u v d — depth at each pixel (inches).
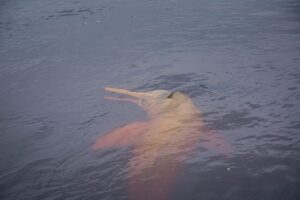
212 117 213.3
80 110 237.9
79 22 432.5
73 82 280.4
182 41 346.0
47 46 362.9
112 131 209.8
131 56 321.7
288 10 411.2
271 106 218.4
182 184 160.1
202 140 191.2
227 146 184.2
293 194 148.3
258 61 285.6
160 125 209.8
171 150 185.2
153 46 339.9
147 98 243.6
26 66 317.4
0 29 427.5
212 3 464.8
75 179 171.3
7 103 254.5
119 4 500.4
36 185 169.2
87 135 208.8
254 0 464.4
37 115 235.8
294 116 205.0
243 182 158.1
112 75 287.3
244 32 354.0
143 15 438.3
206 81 261.7
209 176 163.6
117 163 179.6
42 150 197.3
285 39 326.3
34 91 270.5
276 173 161.3
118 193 158.7
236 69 275.7
